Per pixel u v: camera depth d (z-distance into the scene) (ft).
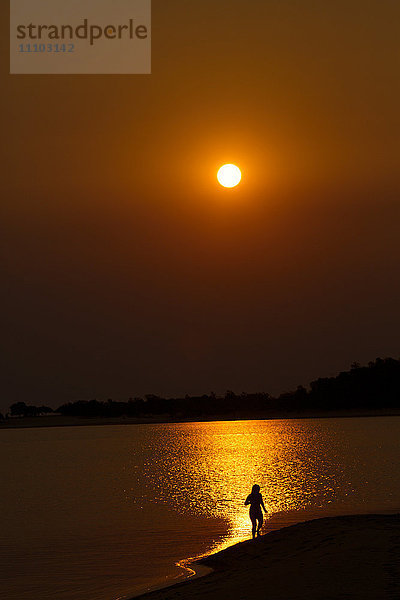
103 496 249.55
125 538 143.02
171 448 652.89
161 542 135.03
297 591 74.23
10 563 116.88
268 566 93.71
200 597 78.33
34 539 147.84
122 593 91.56
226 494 231.09
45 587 97.76
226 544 129.39
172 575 101.14
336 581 77.41
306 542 107.65
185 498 226.17
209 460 444.96
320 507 183.01
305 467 344.49
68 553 126.21
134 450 647.15
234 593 77.66
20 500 245.04
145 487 279.28
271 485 254.06
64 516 192.54
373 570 81.46
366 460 387.96
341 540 105.19
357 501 195.93
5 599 91.40
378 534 108.17
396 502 191.52
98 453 620.49
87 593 93.25
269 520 160.15
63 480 337.93
